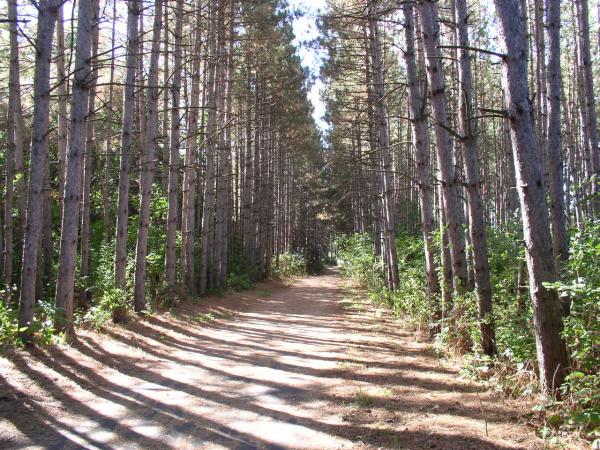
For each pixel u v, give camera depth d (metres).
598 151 10.66
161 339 10.27
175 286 15.45
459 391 6.11
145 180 13.03
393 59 24.00
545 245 4.88
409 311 11.75
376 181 22.80
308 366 7.97
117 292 11.27
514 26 4.85
